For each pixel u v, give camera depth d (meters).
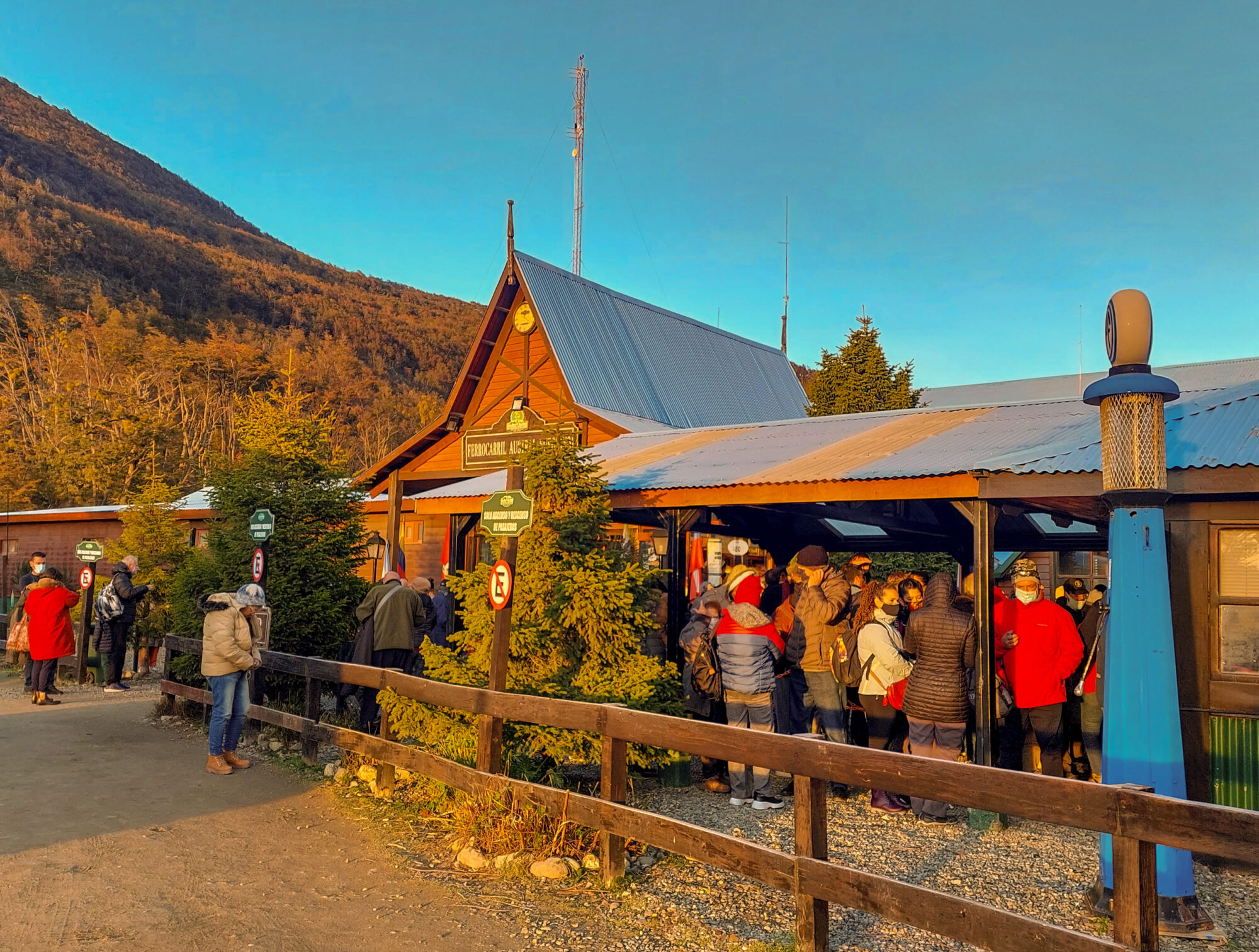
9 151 175.00
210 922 4.91
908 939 4.79
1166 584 5.21
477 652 7.69
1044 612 7.30
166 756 9.08
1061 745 7.57
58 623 12.87
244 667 8.52
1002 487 7.25
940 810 6.95
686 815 7.23
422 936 4.78
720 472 9.76
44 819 6.80
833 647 7.67
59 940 4.60
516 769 6.96
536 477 7.74
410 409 90.88
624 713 5.49
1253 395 7.32
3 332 82.25
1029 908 5.23
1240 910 5.38
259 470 11.60
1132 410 5.26
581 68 31.33
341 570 11.68
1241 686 6.39
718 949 4.64
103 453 51.16
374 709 9.72
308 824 6.76
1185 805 3.34
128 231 136.62
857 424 11.88
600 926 4.96
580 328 22.73
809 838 4.43
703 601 7.84
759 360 31.45
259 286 139.50
